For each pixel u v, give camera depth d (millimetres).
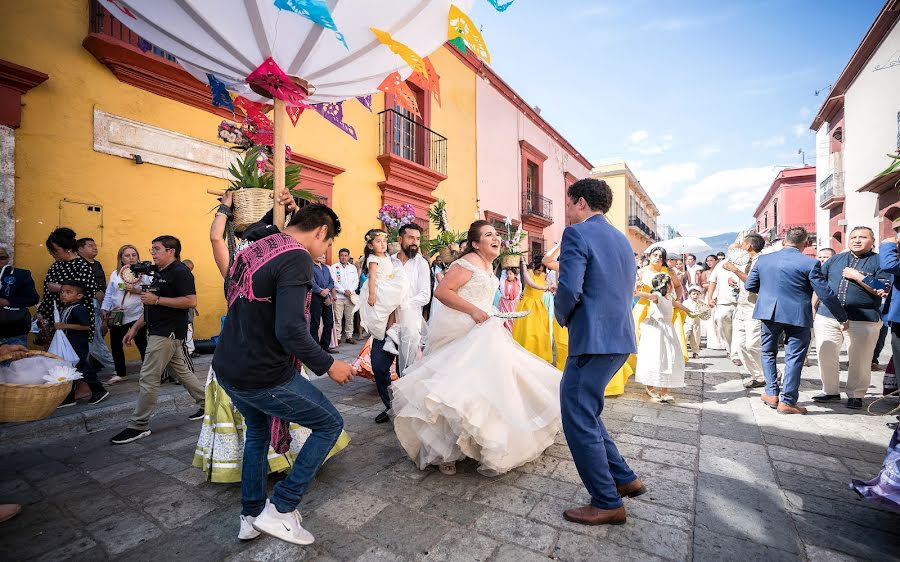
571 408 2125
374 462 2900
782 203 26500
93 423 3740
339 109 3490
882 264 3480
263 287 1772
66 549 1981
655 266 4434
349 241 9141
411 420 2783
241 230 2535
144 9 2188
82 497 2482
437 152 11844
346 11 2207
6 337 3785
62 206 5109
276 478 2688
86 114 5297
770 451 2938
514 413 2566
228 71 2537
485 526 2092
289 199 2609
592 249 2133
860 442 3078
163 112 6008
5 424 3359
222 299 6699
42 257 4953
